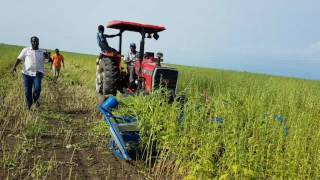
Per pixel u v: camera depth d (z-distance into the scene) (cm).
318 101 1066
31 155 615
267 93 1003
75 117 920
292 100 958
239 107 620
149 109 638
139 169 591
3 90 1160
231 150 511
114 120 647
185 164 571
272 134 550
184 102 718
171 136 583
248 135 542
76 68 2497
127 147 620
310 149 555
